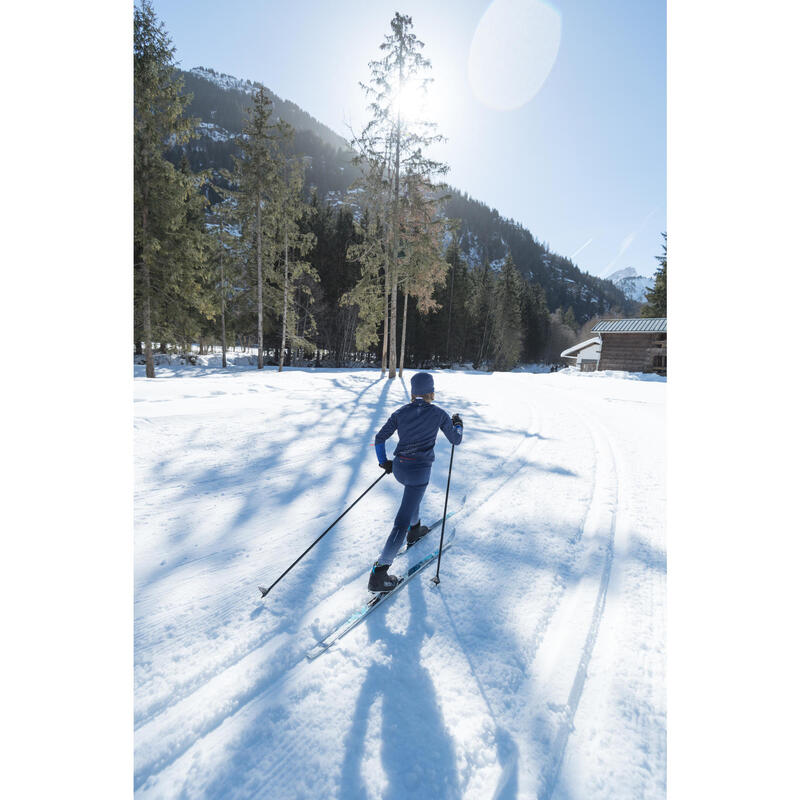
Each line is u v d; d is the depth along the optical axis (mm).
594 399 13836
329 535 3441
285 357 32469
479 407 10938
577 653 2191
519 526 3738
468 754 1656
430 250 17141
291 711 1830
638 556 3205
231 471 4875
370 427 7422
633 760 1634
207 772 1570
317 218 34969
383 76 15859
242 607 2496
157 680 1934
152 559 2977
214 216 22562
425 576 2918
